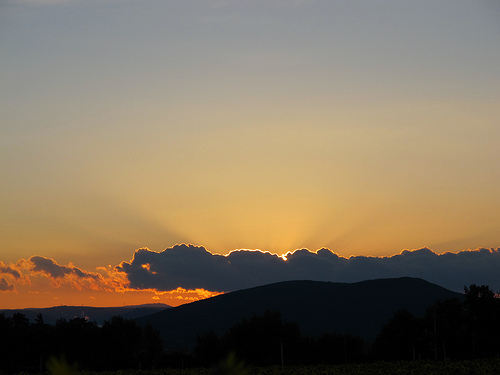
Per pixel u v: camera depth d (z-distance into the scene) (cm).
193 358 9825
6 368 9038
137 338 9562
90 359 9306
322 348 10069
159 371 6512
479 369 4819
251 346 9825
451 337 10044
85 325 10025
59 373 280
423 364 6197
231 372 318
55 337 9225
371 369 5662
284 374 5266
